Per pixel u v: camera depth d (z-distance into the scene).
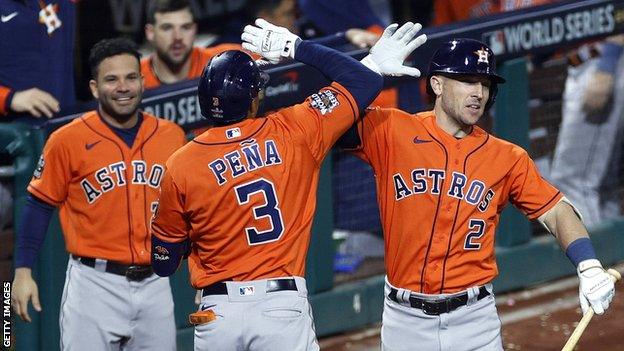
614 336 28.98
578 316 30.52
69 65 28.97
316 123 19.09
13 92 25.91
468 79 19.11
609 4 33.12
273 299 18.84
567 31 32.38
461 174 19.39
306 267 28.80
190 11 29.59
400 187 19.62
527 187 19.59
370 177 30.48
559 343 28.61
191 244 19.72
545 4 32.19
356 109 19.17
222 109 18.88
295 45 19.64
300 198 19.14
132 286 22.47
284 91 27.66
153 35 29.59
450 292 19.62
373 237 30.81
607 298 18.97
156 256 19.58
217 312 18.92
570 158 33.62
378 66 19.50
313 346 19.25
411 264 19.70
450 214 19.36
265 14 33.50
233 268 18.97
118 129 22.53
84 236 22.42
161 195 19.06
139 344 22.88
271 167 18.83
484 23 30.80
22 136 24.72
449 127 19.66
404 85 30.69
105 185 22.23
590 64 33.34
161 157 22.66
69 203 22.53
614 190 34.78
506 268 32.12
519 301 31.84
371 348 28.72
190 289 27.25
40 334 25.42
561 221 19.52
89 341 22.47
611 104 33.75
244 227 18.83
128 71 22.11
